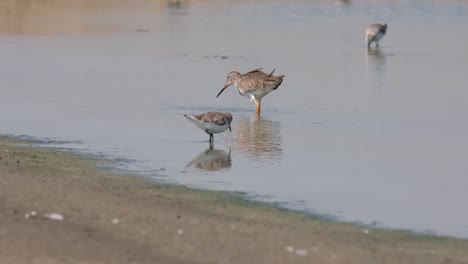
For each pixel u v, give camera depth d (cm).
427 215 1516
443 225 1462
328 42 3762
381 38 3672
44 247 1199
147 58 3269
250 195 1602
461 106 2489
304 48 3581
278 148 1994
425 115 2370
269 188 1656
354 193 1642
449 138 2106
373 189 1673
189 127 2189
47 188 1541
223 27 4141
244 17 4494
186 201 1530
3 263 1130
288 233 1362
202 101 2527
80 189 1558
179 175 1728
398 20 4484
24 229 1270
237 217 1445
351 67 3144
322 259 1233
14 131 2086
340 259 1239
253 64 3169
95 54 3338
